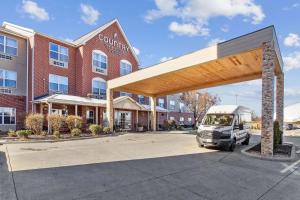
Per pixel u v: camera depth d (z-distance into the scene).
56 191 5.74
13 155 10.32
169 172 7.88
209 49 14.62
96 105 24.97
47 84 24.31
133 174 7.48
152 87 24.98
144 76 20.16
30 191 5.70
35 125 18.86
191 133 26.67
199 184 6.73
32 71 23.14
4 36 22.23
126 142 16.55
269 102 11.52
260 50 12.84
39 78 23.61
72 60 26.94
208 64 15.91
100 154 11.05
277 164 9.81
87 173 7.45
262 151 11.41
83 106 25.83
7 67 22.19
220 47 13.95
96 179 6.82
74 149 12.49
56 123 19.47
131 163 9.14
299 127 50.72
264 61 11.85
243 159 10.71
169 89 26.52
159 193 5.86
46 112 23.16
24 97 23.12
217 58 14.09
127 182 6.62
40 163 8.73
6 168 7.90
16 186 6.02
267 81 11.67
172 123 36.03
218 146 13.26
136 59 33.56
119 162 9.27
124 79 22.28
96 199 5.31
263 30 11.98
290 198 5.90
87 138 18.97
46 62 24.36
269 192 6.30
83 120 24.75
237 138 14.05
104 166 8.50
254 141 19.75
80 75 26.67
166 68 17.84
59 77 25.47
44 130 21.30
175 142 16.92
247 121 16.67
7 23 26.05
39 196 5.39
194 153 12.03
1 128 21.30
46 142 15.75
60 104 24.02
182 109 45.44
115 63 30.62
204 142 13.48
